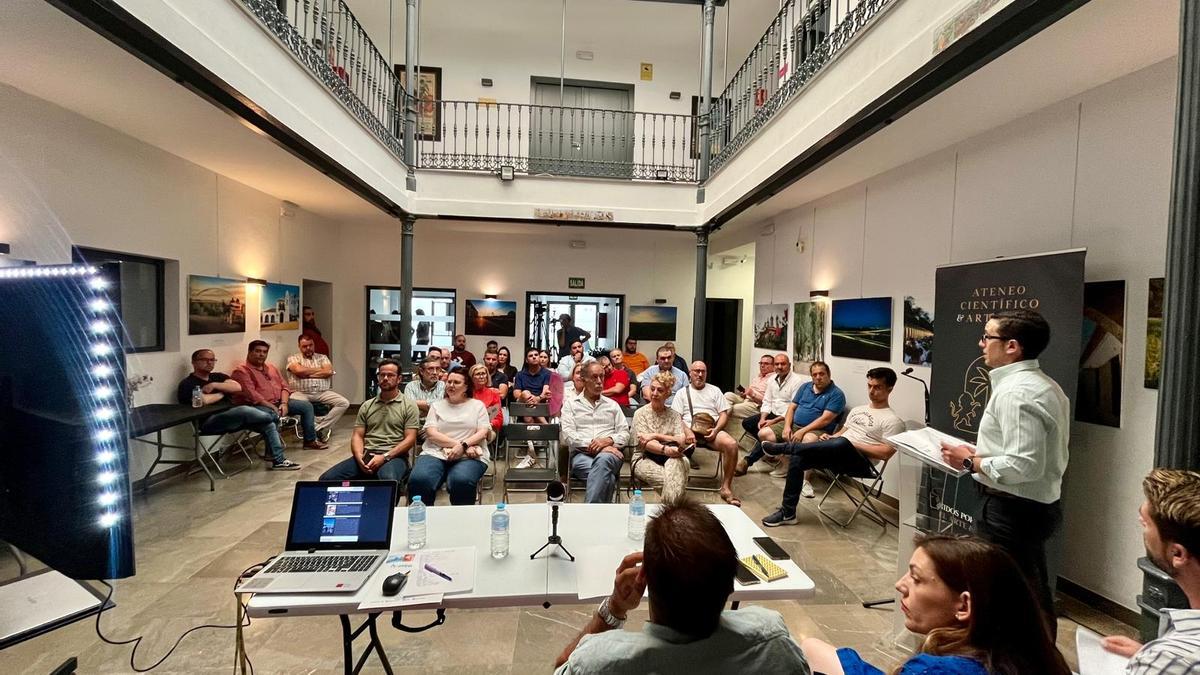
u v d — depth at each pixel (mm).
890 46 2908
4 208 3182
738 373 10242
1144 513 1219
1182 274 1401
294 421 6203
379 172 5582
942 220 3951
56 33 2555
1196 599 1120
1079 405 2814
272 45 3521
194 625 2477
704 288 6914
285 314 6605
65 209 3566
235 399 5039
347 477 3639
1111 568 2662
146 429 3705
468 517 2363
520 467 4734
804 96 3988
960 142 3775
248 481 4695
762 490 4852
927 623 1203
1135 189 2605
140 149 4219
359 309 8703
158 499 4211
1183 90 1414
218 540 3434
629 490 4199
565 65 8578
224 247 5371
